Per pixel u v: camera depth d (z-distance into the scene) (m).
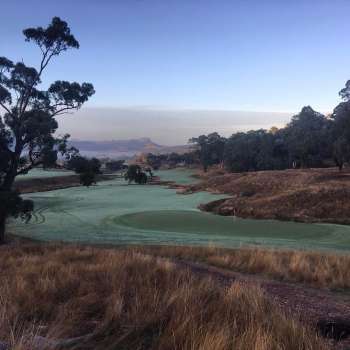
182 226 41.38
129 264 10.57
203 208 59.78
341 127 72.38
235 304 5.85
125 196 83.12
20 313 5.86
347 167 98.94
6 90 29.44
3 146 29.69
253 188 77.31
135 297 6.49
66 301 6.83
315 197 54.72
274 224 42.62
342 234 35.22
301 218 48.97
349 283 11.34
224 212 54.94
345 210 50.19
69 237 34.72
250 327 4.54
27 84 30.78
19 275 9.06
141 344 4.59
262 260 14.91
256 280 10.96
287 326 4.83
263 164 128.00
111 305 5.98
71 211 58.25
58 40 31.33
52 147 30.97
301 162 115.00
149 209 59.84
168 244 28.83
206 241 31.00
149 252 18.91
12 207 28.55
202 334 4.39
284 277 12.52
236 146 139.50
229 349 4.14
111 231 38.47
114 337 4.82
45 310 6.15
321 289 10.91
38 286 7.61
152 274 8.99
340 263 14.30
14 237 34.66
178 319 4.89
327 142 106.00
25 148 31.25
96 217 50.16
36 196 85.69
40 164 32.97
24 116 30.58
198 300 6.04
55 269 9.91
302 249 26.45
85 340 4.76
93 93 32.91
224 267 14.46
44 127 29.44
